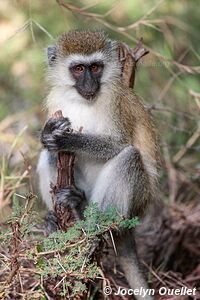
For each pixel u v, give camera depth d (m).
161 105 14.76
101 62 11.62
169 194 14.21
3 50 17.34
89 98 11.38
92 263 9.74
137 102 11.98
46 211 12.18
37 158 13.73
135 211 11.36
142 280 10.90
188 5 18.11
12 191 12.35
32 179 12.70
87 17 14.84
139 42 12.15
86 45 11.66
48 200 11.55
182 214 13.45
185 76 16.09
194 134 14.82
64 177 10.52
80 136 10.88
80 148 10.90
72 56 11.62
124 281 11.59
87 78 11.45
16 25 17.39
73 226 9.69
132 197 11.13
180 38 17.02
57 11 17.09
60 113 10.65
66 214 10.39
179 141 15.18
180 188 14.47
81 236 9.48
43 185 11.58
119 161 11.10
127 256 10.95
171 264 12.62
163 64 15.02
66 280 9.76
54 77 11.87
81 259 9.33
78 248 9.34
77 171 11.75
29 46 17.16
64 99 11.73
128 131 11.62
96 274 9.66
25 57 17.23
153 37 16.00
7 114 16.20
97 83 11.47
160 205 13.75
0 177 13.12
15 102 17.06
